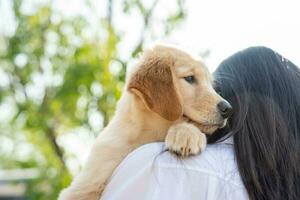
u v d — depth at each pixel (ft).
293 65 3.65
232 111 3.58
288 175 3.30
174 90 3.86
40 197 9.43
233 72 3.60
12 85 10.20
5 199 13.92
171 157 3.33
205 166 3.28
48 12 9.80
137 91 3.87
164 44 4.17
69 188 3.88
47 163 9.95
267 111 3.38
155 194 3.26
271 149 3.31
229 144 3.43
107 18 9.02
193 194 3.23
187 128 3.46
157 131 3.84
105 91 8.52
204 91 3.89
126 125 3.87
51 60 9.47
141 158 3.39
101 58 8.59
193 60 4.05
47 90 9.68
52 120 9.66
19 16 10.00
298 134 3.41
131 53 8.39
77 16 9.29
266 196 3.24
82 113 9.02
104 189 3.60
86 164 3.87
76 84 8.64
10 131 11.17
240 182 3.25
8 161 16.70
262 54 3.61
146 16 8.81
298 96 3.48
